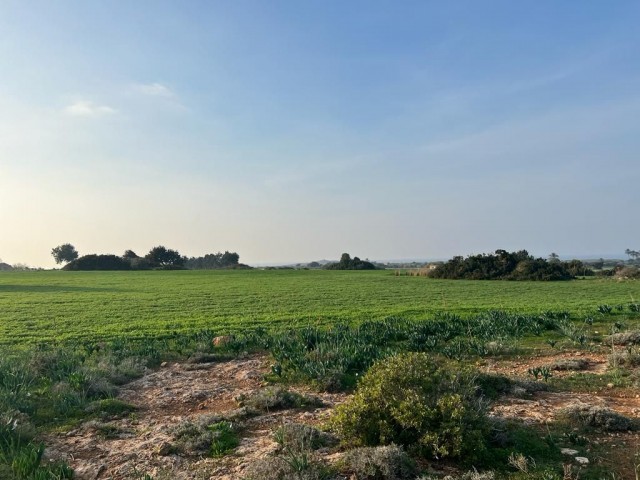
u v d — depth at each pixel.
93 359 15.41
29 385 12.05
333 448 7.55
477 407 7.71
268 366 14.46
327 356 13.77
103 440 8.66
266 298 36.75
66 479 7.01
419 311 26.42
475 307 27.75
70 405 10.51
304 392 11.67
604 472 6.54
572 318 21.61
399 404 7.39
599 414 8.27
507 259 62.25
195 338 18.89
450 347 15.33
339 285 50.53
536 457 7.07
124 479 6.96
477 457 6.91
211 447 7.86
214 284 53.47
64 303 34.12
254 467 6.68
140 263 108.31
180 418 10.00
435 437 6.88
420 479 6.12
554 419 8.60
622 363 13.11
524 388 10.71
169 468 7.18
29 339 20.22
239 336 19.27
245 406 9.93
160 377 13.63
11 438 7.96
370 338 16.97
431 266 73.88
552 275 57.19
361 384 8.36
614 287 45.09
